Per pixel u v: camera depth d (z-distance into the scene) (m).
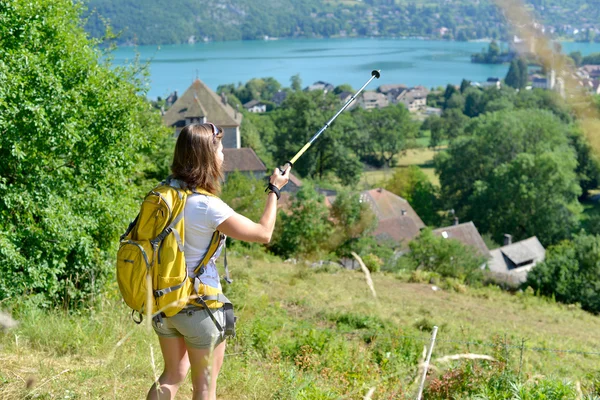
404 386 6.26
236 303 13.71
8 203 11.21
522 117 64.75
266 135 100.50
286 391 5.35
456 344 10.89
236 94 165.00
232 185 39.62
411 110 153.88
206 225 2.97
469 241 52.31
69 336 5.91
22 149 11.72
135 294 2.89
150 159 31.44
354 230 39.97
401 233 50.75
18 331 5.85
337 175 76.44
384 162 105.56
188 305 2.99
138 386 4.68
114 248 13.33
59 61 13.34
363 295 22.72
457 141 72.69
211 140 3.06
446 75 173.25
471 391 6.20
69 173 13.14
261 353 8.78
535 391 5.20
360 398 5.81
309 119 74.00
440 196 75.44
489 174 66.94
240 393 5.28
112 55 16.27
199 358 3.06
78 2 15.15
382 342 10.82
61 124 11.88
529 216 60.34
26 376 4.49
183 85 169.00
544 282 32.34
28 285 10.66
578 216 64.38
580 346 16.69
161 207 2.93
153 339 6.20
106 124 13.80
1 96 10.80
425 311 20.33
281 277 23.70
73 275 11.95
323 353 8.93
